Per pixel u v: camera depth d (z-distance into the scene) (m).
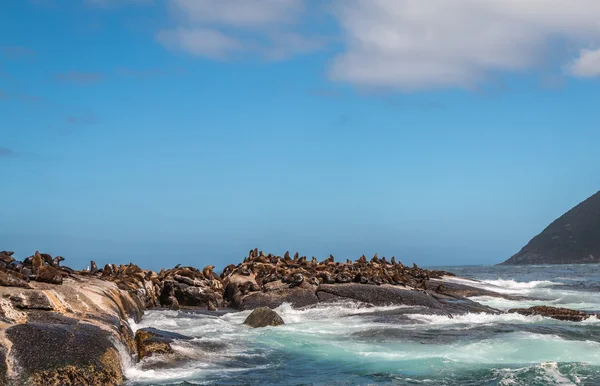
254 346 16.47
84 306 14.59
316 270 31.14
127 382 12.21
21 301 13.01
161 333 16.25
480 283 39.34
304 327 20.08
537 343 16.42
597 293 35.66
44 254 18.53
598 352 15.30
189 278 28.89
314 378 12.96
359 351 15.80
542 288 40.59
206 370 13.50
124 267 28.83
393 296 25.45
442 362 14.35
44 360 10.56
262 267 31.50
